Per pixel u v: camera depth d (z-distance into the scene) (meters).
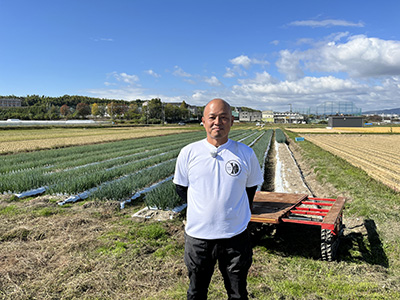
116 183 8.99
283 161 18.09
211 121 2.35
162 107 110.06
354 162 16.95
